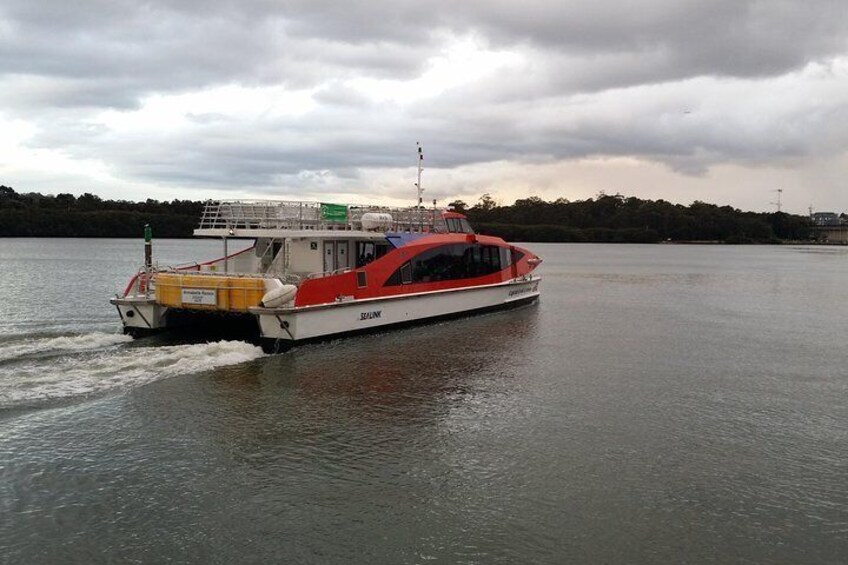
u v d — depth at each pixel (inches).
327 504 430.3
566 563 371.6
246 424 570.6
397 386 710.5
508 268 1330.0
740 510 438.6
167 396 633.0
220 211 972.6
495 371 795.4
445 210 1238.9
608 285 2193.7
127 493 435.2
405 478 472.4
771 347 1012.5
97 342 844.0
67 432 532.4
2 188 7066.9
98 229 6195.9
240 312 841.5
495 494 451.5
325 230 982.4
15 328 1003.3
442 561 369.4
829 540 403.2
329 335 892.0
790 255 5812.0
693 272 3034.0
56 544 372.8
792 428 605.3
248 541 383.6
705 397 705.0
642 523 417.4
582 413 635.5
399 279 1009.5
